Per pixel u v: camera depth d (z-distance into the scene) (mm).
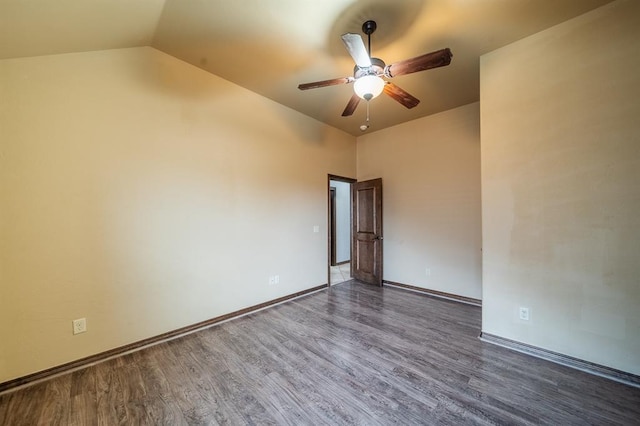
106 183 2264
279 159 3686
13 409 1688
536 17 2074
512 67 2389
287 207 3797
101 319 2238
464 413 1637
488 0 1886
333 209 6469
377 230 4602
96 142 2217
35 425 1569
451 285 3865
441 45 2396
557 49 2172
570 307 2141
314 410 1671
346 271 5773
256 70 2861
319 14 2012
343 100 3590
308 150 4125
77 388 1885
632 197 1907
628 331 1923
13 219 1884
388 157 4633
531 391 1833
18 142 1899
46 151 2000
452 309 3422
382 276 4582
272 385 1911
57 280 2045
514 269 2400
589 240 2062
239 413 1650
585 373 2031
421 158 4195
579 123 2094
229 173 3109
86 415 1642
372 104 3686
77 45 2047
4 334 1853
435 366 2137
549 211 2227
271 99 3557
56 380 1968
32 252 1948
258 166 3416
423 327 2871
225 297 3061
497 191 2482
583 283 2088
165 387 1896
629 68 1905
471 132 3684
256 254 3387
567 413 1633
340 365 2154
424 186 4164
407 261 4371
